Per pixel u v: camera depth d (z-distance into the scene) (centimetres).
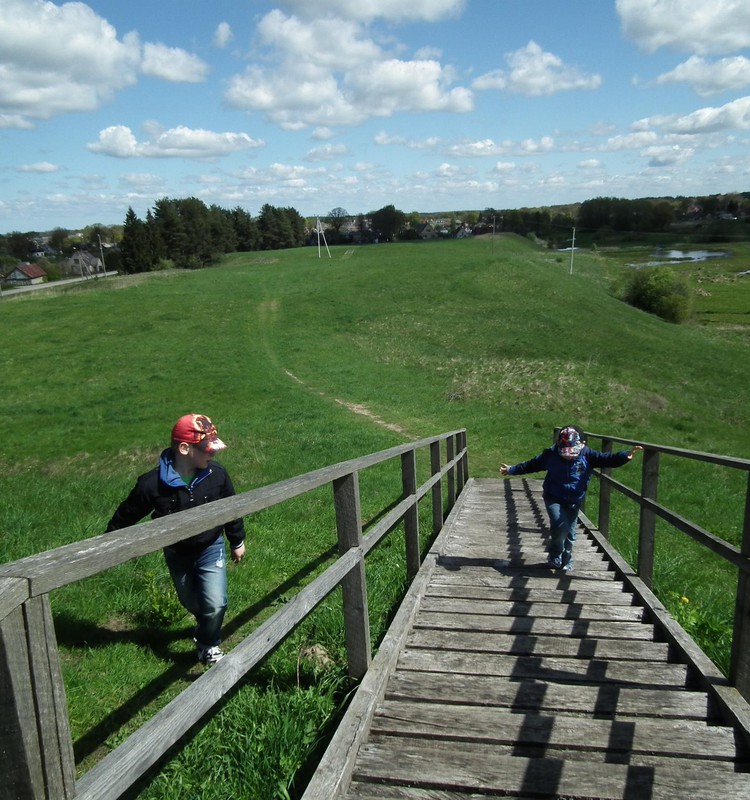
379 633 442
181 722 183
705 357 3950
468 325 3897
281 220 12669
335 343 3338
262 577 570
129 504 366
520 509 980
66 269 14238
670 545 935
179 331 3419
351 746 279
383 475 1154
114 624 457
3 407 2053
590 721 314
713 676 356
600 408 2222
